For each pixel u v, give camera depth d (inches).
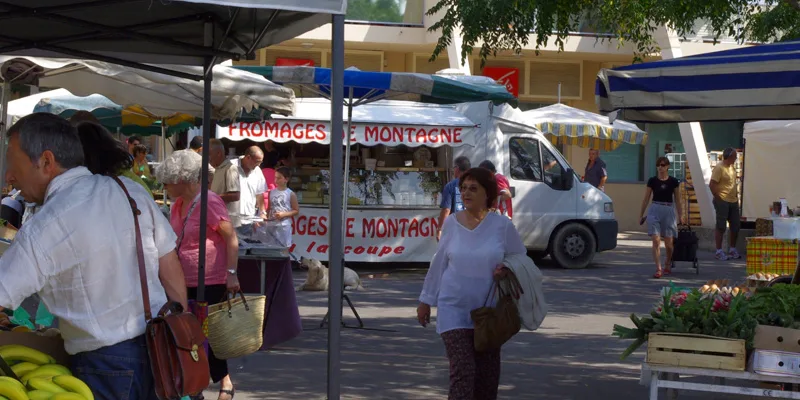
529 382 343.3
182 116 582.2
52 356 176.2
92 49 261.9
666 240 688.4
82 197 160.1
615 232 740.0
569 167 734.5
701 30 1048.8
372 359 381.4
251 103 364.8
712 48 1043.9
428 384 338.3
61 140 163.9
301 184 698.8
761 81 281.1
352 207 689.6
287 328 400.8
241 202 519.5
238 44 242.1
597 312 514.0
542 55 1075.3
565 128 854.5
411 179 709.9
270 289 400.2
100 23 237.9
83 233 157.6
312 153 721.0
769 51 289.7
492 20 597.3
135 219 165.2
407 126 682.2
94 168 189.6
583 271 716.7
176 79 331.0
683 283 647.1
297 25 229.6
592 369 368.8
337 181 185.9
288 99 362.3
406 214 700.0
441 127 687.1
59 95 546.9
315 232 693.9
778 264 563.5
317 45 1024.2
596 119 877.2
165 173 281.0
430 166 724.7
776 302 259.3
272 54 1022.4
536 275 247.4
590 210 734.5
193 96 353.4
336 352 188.2
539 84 1096.8
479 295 247.6
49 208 157.8
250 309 280.7
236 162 512.7
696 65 288.7
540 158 729.0
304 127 671.8
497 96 445.7
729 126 1162.6
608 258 824.9
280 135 668.1
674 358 242.2
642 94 294.0
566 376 354.9
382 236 695.1
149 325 162.6
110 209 162.2
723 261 814.5
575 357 392.2
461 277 249.6
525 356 392.5
